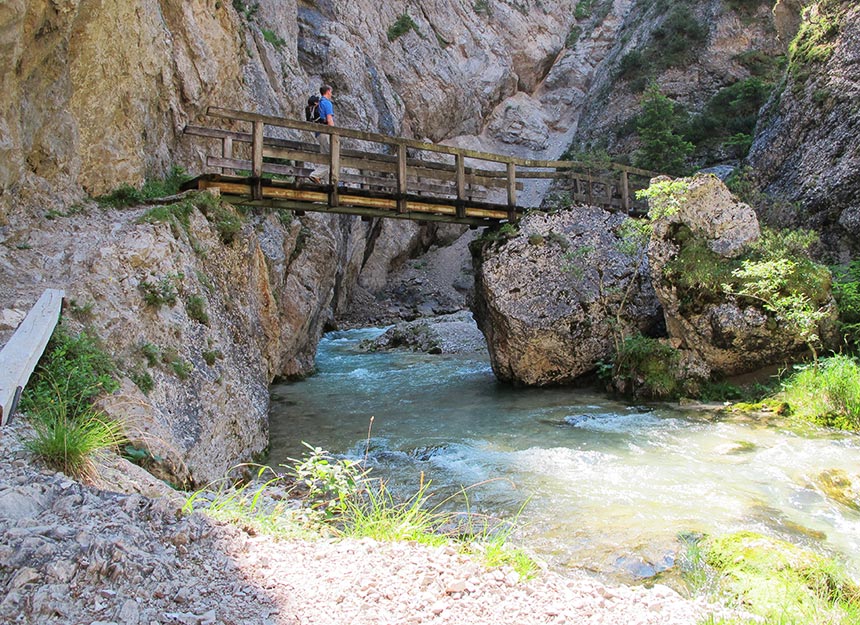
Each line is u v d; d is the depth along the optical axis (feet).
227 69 46.06
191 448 18.30
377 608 9.53
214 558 10.34
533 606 10.27
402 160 35.99
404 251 100.89
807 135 54.24
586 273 39.19
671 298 35.17
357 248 86.33
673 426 28.68
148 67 33.22
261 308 33.06
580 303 38.70
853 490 19.72
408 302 94.79
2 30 19.29
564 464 23.26
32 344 14.38
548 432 28.30
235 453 21.74
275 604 9.28
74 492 10.72
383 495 20.02
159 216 24.22
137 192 28.81
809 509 18.62
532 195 115.34
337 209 34.60
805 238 36.83
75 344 16.22
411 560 11.50
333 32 90.48
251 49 54.65
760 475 21.57
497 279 38.86
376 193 35.47
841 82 52.06
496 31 125.18
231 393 22.57
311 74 87.25
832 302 33.53
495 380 42.57
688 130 81.82
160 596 8.69
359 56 93.71
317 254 47.42
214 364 22.09
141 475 13.83
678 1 99.76
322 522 14.14
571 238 40.09
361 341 66.90
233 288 28.14
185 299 22.38
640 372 35.32
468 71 118.42
